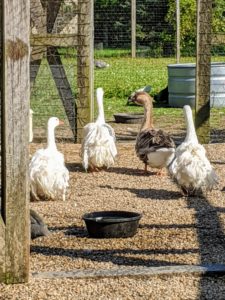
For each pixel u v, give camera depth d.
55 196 7.93
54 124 8.05
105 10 27.86
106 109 16.77
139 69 23.30
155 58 25.91
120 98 19.36
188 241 6.34
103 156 9.51
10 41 4.94
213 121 14.72
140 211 7.46
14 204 5.12
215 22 22.80
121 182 8.98
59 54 12.09
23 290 5.08
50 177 7.83
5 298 4.94
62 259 5.85
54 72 12.05
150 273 5.33
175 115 15.69
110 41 27.83
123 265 5.66
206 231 6.69
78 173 9.57
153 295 4.98
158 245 6.23
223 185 8.72
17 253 5.17
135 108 16.92
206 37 11.63
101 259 5.84
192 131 8.12
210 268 5.43
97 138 9.49
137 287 5.14
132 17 24.36
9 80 4.98
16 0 4.93
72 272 5.41
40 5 11.79
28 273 5.22
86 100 11.89
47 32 12.05
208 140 11.86
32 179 7.84
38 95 13.01
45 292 5.04
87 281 5.26
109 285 5.18
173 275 5.35
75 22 12.01
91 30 11.77
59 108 12.98
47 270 5.55
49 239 6.46
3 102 5.02
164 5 27.52
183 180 8.03
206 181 8.04
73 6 11.94
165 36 26.98
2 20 4.95
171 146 9.16
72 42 11.73
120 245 6.24
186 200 8.00
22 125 5.04
